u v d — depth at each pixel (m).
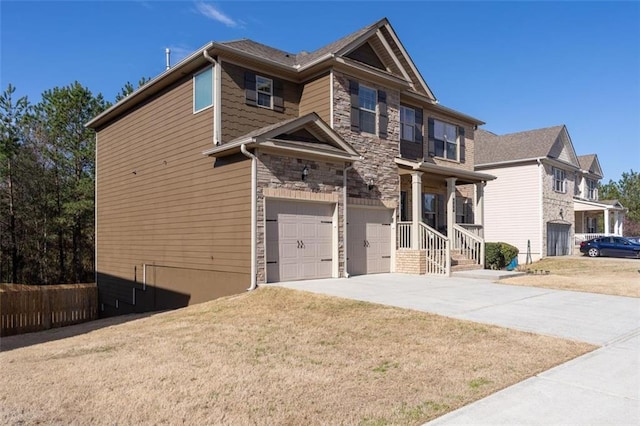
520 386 4.86
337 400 4.52
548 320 8.00
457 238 16.75
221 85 12.41
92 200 24.11
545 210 27.67
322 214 12.89
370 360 5.85
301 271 12.32
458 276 14.10
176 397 4.66
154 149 15.26
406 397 4.58
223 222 12.16
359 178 14.24
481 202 18.31
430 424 3.94
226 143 11.88
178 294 13.83
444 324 7.62
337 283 11.94
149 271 15.30
